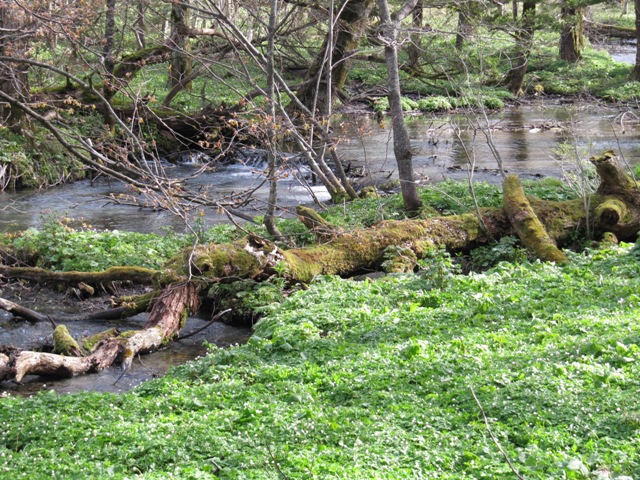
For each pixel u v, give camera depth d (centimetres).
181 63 3003
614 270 1176
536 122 3297
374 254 1370
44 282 1344
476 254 1446
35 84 2459
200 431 691
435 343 909
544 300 1041
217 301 1265
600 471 582
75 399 823
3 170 2169
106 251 1477
